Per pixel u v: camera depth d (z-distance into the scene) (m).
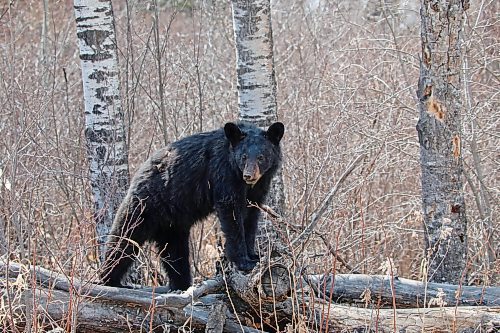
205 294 8.77
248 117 11.85
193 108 14.97
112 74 11.84
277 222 9.73
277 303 8.41
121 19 19.59
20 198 9.65
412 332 8.35
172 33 19.28
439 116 10.18
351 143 14.29
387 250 12.50
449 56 10.05
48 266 10.44
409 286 9.59
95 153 11.80
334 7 17.64
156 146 14.83
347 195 12.80
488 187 13.80
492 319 8.31
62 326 8.38
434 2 9.95
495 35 15.34
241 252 9.58
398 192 13.79
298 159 13.46
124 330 8.63
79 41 11.80
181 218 9.95
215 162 9.59
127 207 9.85
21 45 18.73
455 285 9.58
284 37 17.69
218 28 17.78
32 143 11.86
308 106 14.64
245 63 11.77
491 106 14.35
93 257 10.82
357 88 13.22
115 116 11.85
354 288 9.68
